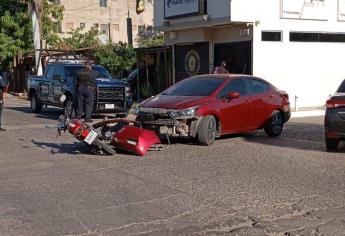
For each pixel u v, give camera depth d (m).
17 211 6.72
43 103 20.06
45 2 36.09
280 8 19.72
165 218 6.42
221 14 19.42
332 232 5.93
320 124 16.41
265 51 19.61
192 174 8.87
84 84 15.41
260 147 11.84
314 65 20.77
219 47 21.33
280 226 6.14
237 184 8.15
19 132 14.36
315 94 20.91
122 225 6.16
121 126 11.02
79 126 10.50
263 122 13.42
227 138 13.29
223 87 12.62
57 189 7.83
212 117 12.04
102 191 7.71
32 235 5.83
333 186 8.06
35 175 8.81
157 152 11.07
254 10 19.25
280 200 7.23
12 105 25.30
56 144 12.15
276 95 13.87
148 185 8.07
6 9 35.09
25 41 35.34
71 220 6.34
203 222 6.27
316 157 10.56
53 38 36.62
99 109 17.36
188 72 23.12
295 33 20.23
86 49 29.12
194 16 21.03
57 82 18.69
